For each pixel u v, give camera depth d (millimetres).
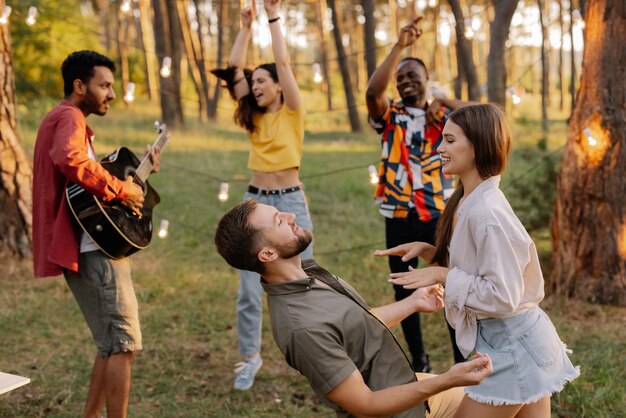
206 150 14008
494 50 10266
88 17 27859
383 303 5656
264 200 4172
